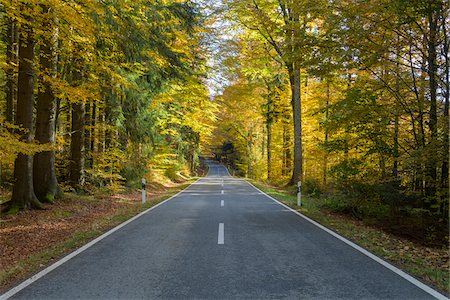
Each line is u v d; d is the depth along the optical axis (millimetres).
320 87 21266
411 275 5176
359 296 4309
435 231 9711
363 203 11969
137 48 15078
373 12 9336
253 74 25328
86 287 4652
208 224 9773
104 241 7582
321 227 9312
